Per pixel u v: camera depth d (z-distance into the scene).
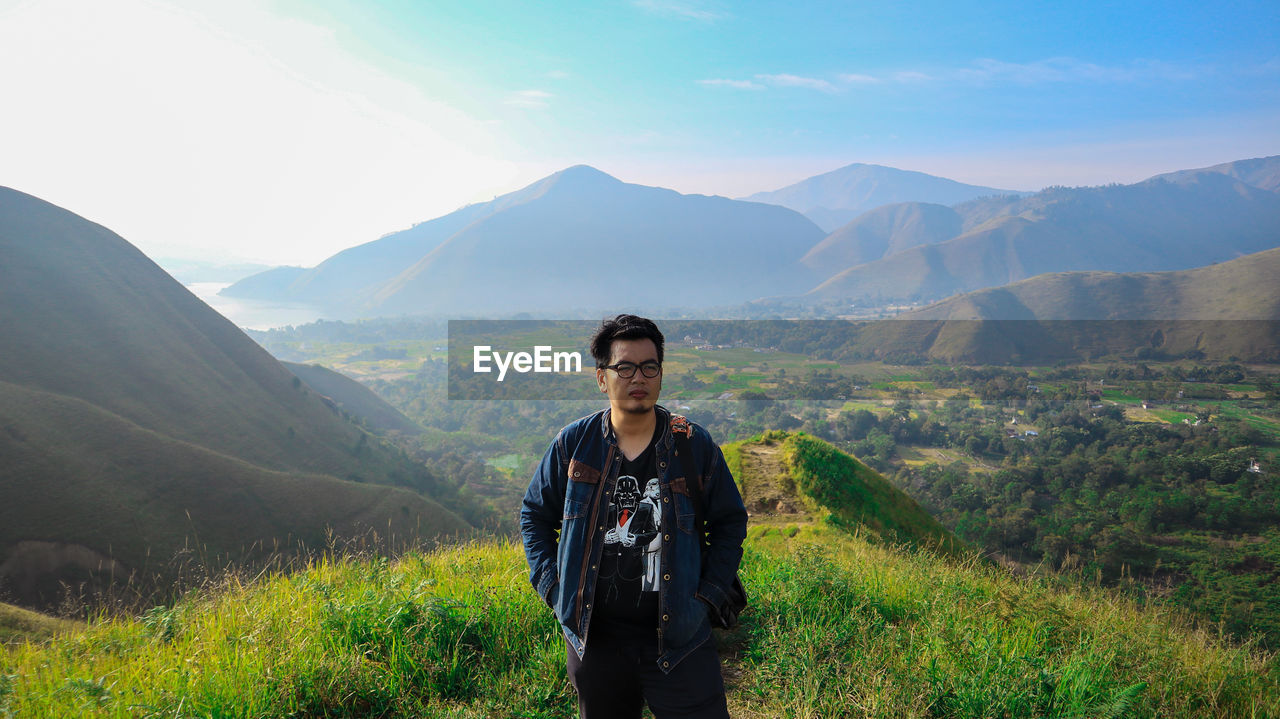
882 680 3.47
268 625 3.77
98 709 2.92
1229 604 32.28
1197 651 4.46
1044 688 3.49
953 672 3.63
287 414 100.44
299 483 68.69
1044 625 4.59
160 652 3.55
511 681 3.45
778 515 10.70
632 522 2.25
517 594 4.30
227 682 3.14
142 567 52.28
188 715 2.89
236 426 91.50
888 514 11.17
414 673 3.46
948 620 4.46
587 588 2.23
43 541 50.81
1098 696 3.54
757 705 3.52
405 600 3.96
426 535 68.19
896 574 5.85
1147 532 62.91
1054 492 78.56
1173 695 3.78
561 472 2.41
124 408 83.81
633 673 2.23
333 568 5.14
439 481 100.75
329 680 3.26
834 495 10.99
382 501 70.25
